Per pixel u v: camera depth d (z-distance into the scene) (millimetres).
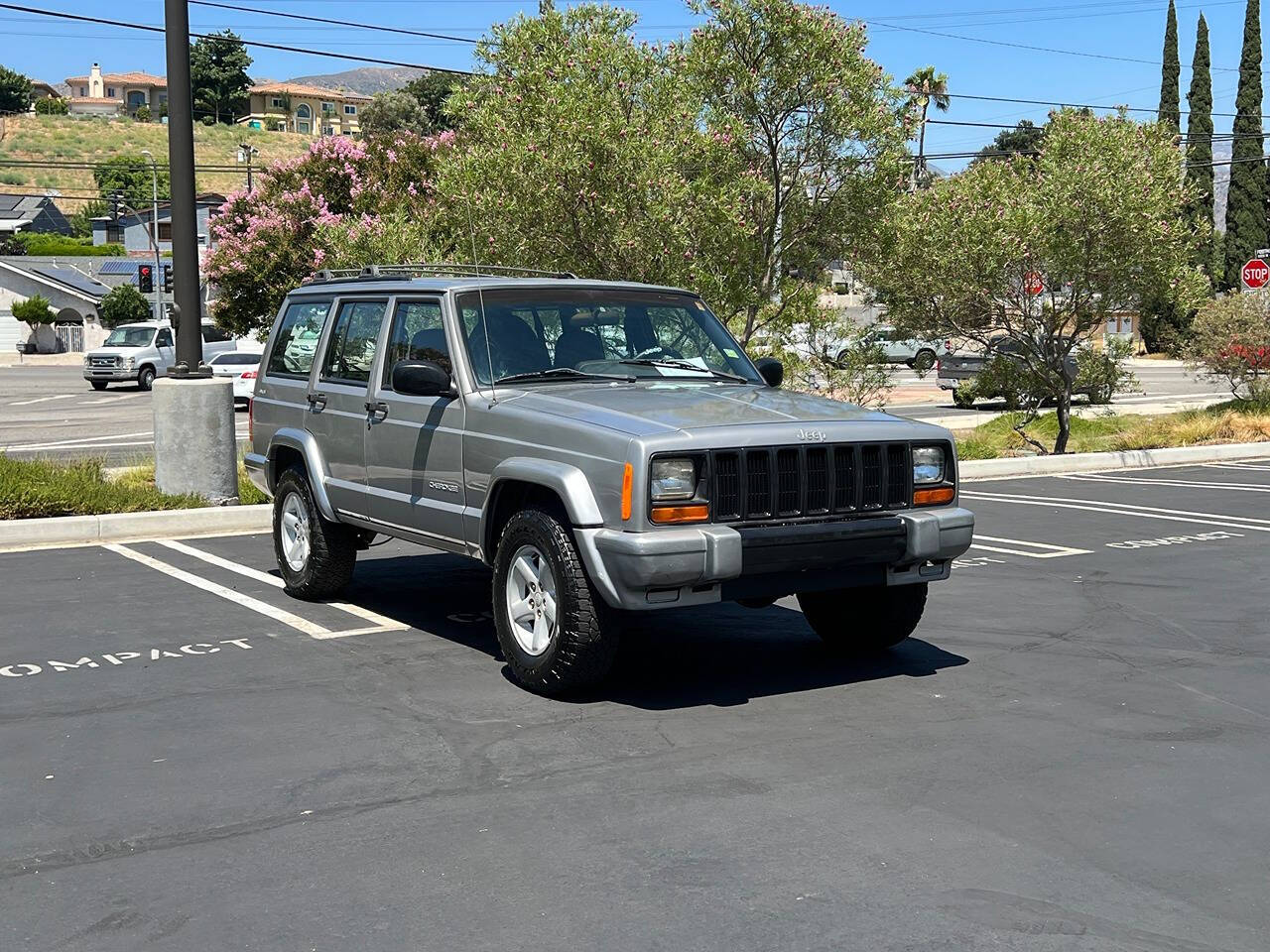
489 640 8023
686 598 6266
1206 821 4973
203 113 197875
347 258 18547
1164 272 16906
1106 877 4461
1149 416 24953
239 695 6793
